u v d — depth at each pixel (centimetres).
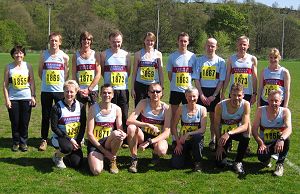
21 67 751
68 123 660
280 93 649
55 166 661
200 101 795
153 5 8069
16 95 748
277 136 666
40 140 844
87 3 8400
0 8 7681
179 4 9150
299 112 1275
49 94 763
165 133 680
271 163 709
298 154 770
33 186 573
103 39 6975
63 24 7450
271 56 740
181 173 648
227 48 7031
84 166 669
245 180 621
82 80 774
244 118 668
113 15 8500
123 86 785
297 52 7706
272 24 8125
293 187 592
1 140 838
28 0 8500
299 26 8100
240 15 8500
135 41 7950
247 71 771
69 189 568
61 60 767
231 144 777
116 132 621
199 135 659
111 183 596
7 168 650
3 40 7025
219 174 647
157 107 691
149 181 609
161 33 7762
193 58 805
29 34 7494
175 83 805
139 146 661
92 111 659
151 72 797
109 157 641
